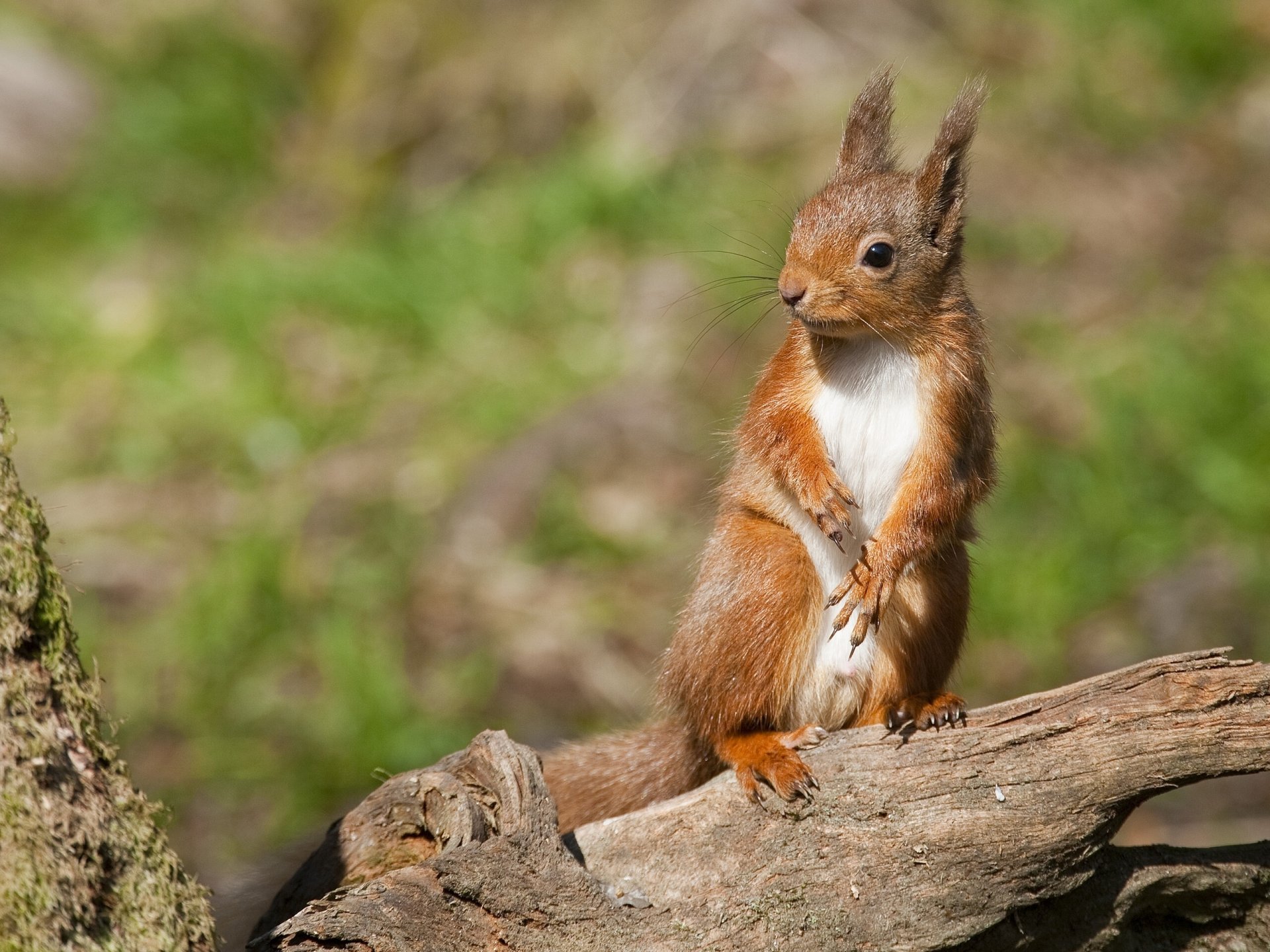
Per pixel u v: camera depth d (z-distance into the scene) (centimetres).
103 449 1478
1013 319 1508
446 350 1583
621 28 1939
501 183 1834
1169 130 1762
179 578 1314
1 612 456
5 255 1795
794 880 580
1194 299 1538
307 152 1973
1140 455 1366
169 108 1975
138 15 2148
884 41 1819
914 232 709
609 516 1355
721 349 1504
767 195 1670
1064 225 1622
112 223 1842
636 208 1697
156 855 473
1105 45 1852
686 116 1803
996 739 598
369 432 1475
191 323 1647
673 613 1266
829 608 692
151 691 1208
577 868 552
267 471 1436
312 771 1131
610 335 1562
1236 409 1388
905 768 596
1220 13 1889
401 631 1255
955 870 583
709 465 1388
